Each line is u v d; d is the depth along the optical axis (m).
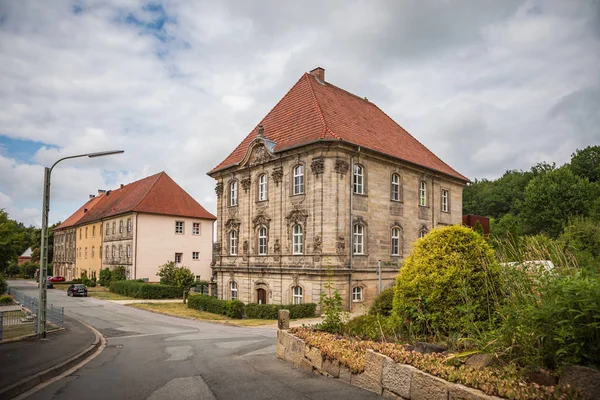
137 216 59.50
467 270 10.08
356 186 32.66
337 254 30.17
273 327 26.05
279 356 13.93
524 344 7.11
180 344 19.02
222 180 40.53
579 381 5.90
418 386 7.77
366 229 32.69
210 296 37.59
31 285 77.75
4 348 17.33
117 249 64.25
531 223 60.97
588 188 58.06
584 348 6.34
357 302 31.30
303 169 32.34
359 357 9.73
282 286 32.94
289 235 32.81
